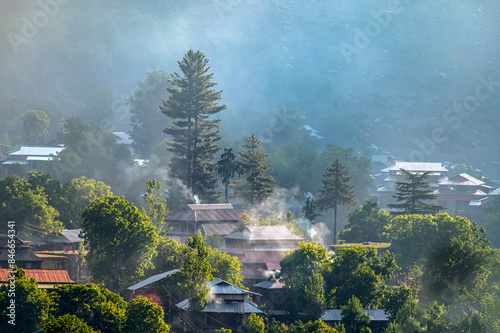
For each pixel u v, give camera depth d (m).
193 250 140.50
